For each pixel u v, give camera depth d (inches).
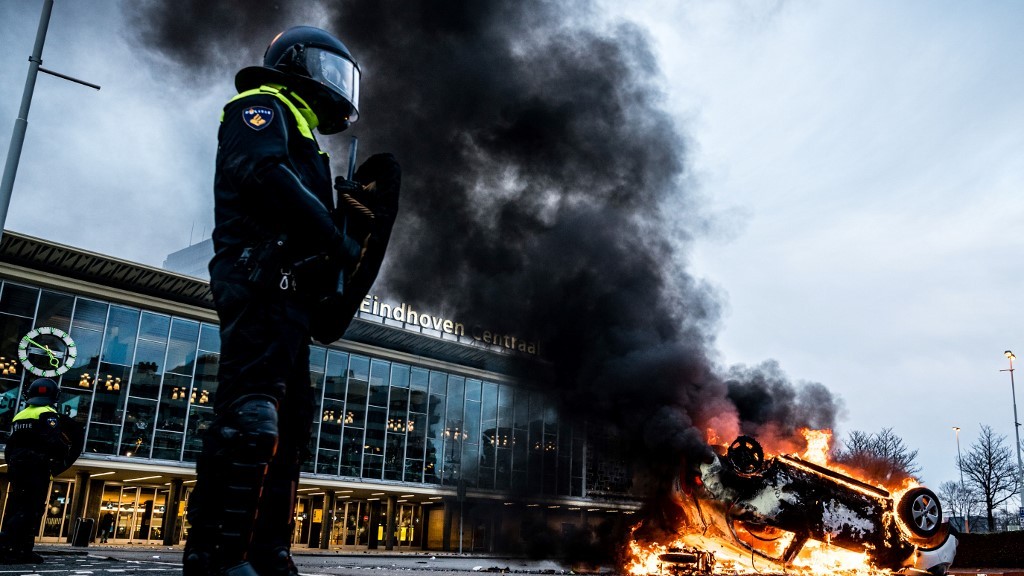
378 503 1857.8
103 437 1343.5
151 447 1393.9
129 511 1453.0
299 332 91.0
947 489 2188.7
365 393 1738.4
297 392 96.8
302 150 98.0
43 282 1309.1
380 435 1737.2
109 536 1402.6
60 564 281.1
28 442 298.2
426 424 1817.2
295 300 90.7
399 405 1785.2
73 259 1322.6
